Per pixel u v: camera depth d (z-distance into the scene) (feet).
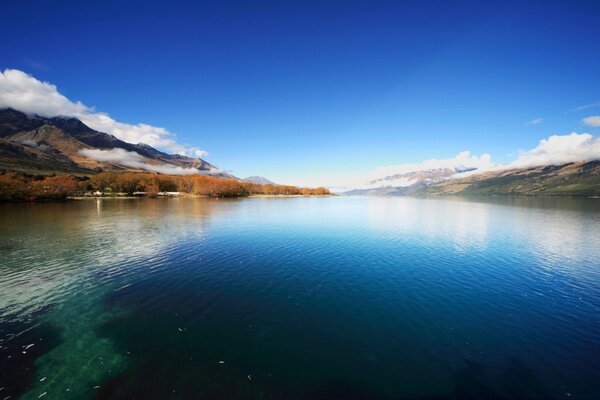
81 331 76.23
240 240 189.78
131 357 65.10
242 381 57.67
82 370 60.44
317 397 53.93
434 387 56.44
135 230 224.53
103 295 99.45
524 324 81.41
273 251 160.66
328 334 75.51
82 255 149.38
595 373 60.59
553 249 173.06
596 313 88.38
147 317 84.17
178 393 54.29
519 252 164.86
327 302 95.09
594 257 154.20
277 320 82.84
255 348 68.95
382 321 82.58
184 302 94.43
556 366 63.00
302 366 62.44
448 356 66.33
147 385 56.18
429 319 84.07
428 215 377.91
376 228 251.19
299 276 119.96
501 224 286.46
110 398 52.80
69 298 96.99
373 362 63.93
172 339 72.59
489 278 119.55
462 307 92.07
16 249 161.27
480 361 64.44
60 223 258.57
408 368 62.03
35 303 93.04
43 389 54.85
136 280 113.70
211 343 70.90
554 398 53.67
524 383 57.57
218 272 124.06
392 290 105.91
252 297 98.63
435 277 120.37
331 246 174.70
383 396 54.19
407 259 147.43
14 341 71.20
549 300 98.02
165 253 154.40
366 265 136.26
